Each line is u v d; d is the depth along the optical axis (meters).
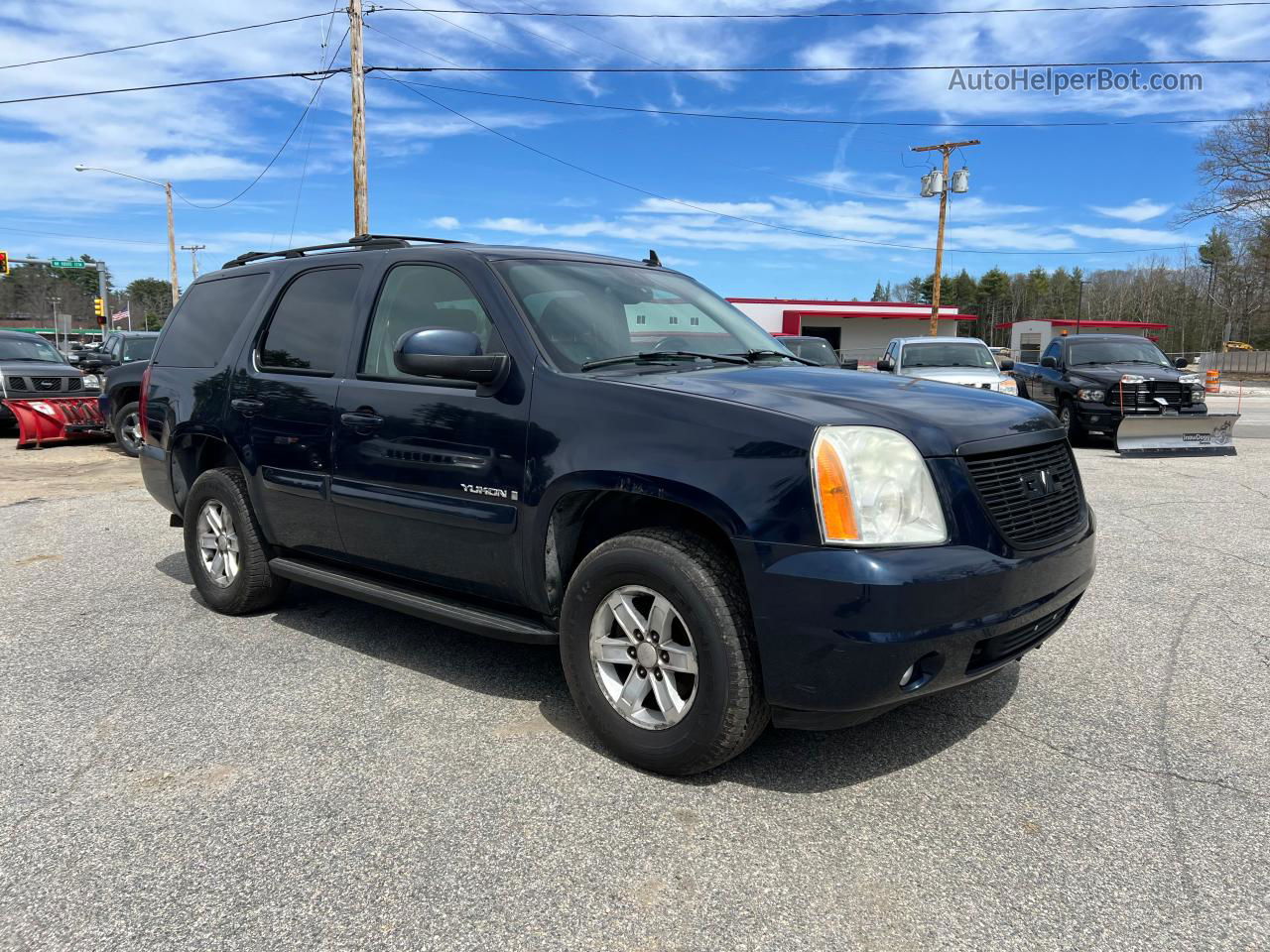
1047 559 2.86
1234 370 50.09
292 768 3.02
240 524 4.49
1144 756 3.11
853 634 2.51
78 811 2.74
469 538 3.36
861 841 2.57
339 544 3.97
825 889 2.34
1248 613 4.75
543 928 2.18
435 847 2.54
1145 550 6.16
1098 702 3.58
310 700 3.59
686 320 3.95
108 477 10.23
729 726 2.74
